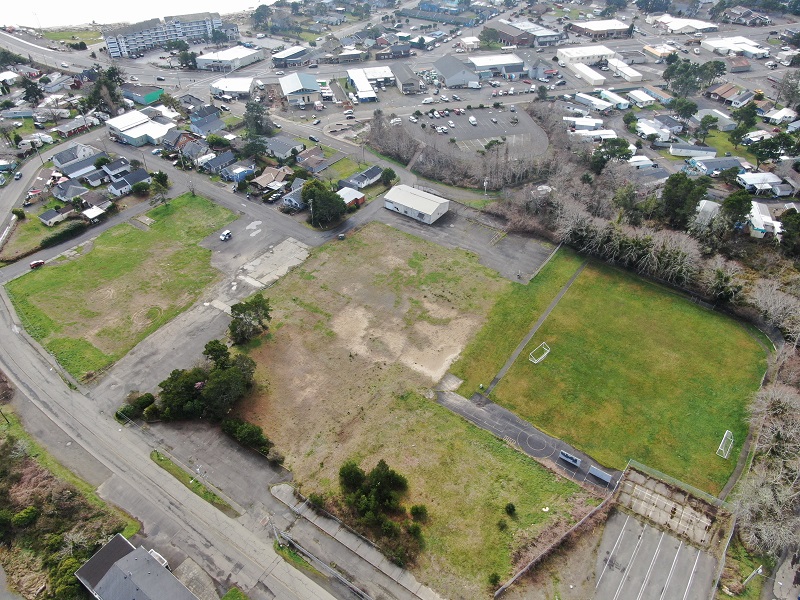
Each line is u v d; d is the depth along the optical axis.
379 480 49.38
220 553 46.69
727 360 65.50
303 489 51.44
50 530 47.78
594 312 72.56
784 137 102.88
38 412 58.88
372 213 94.12
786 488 48.62
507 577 44.75
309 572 45.53
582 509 49.72
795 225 80.50
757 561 45.84
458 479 52.34
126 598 41.31
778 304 67.62
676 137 120.31
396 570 45.47
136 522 48.81
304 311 72.69
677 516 49.53
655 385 62.50
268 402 60.28
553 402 60.69
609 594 43.81
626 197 87.94
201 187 100.81
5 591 44.53
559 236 84.06
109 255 82.69
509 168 100.94
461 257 82.69
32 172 104.12
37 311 71.88
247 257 82.81
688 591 43.97
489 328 70.12
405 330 69.88
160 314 72.00
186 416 58.28
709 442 56.41
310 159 108.06
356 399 60.72
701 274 75.12
